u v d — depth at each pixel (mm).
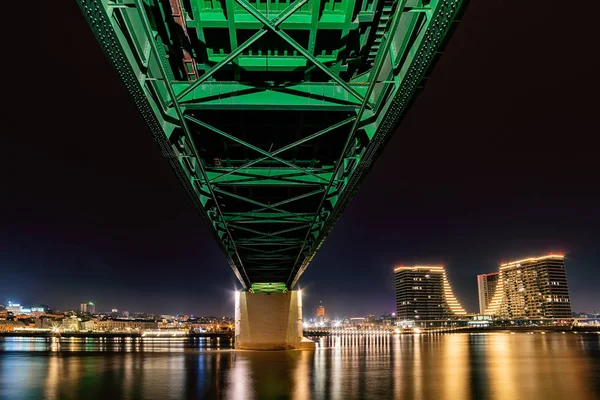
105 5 11414
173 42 17406
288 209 35812
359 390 37094
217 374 48312
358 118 18359
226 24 16281
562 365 61281
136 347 129625
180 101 18250
